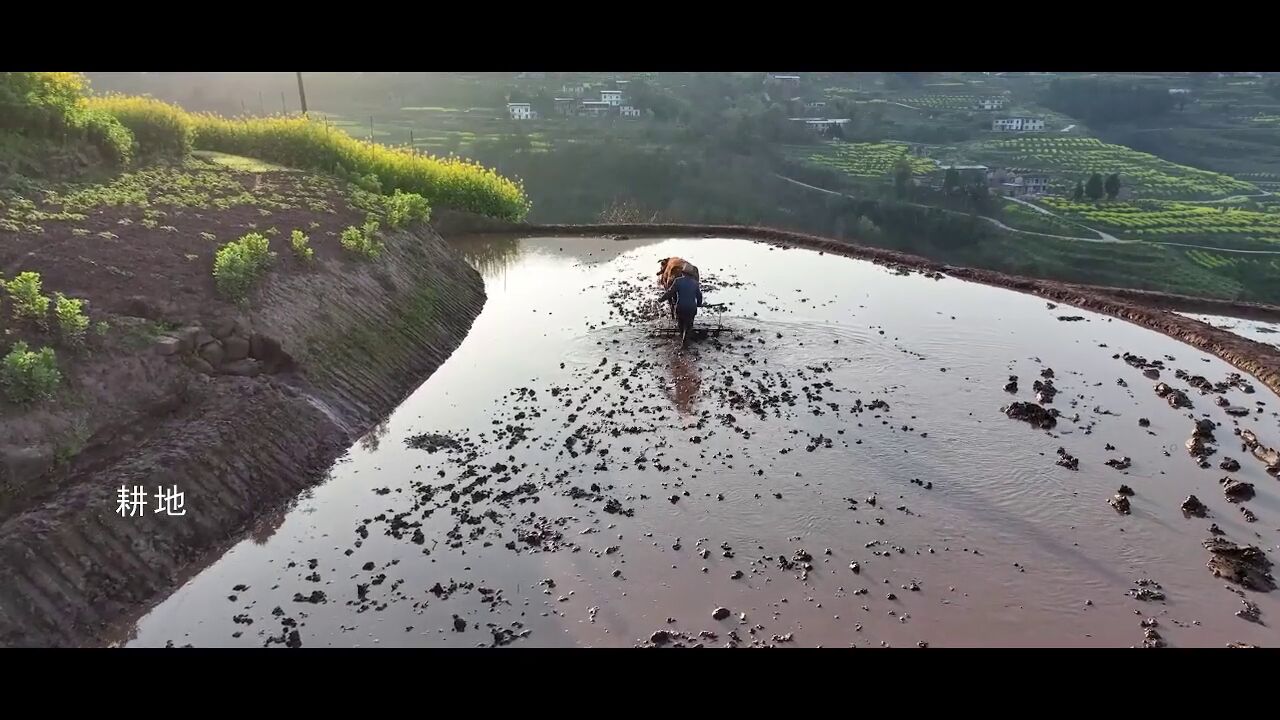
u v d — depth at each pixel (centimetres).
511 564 858
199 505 884
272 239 1441
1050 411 1187
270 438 1009
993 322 1581
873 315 1611
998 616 783
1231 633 760
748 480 1014
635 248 2236
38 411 847
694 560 864
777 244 2277
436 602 802
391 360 1327
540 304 1727
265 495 955
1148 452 1085
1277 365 1317
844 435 1123
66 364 921
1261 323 1623
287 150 2328
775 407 1206
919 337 1492
